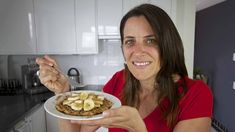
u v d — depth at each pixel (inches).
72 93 32.9
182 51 30.6
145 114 31.4
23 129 63.2
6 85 93.3
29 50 85.8
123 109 23.0
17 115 62.5
